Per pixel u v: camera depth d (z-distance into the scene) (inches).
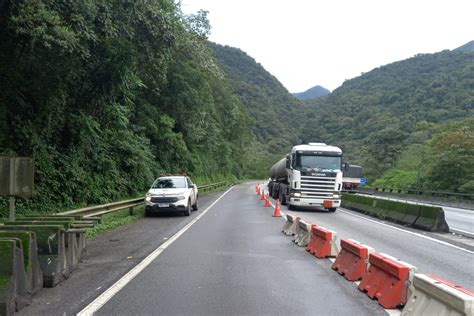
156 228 633.0
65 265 323.6
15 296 245.1
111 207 689.0
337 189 948.0
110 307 255.6
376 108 3927.2
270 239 526.9
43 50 593.0
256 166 4566.9
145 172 1136.2
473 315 174.6
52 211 674.2
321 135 4382.4
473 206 1307.8
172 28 765.3
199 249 452.8
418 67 4692.4
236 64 6166.3
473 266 388.8
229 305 261.0
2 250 245.3
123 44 748.0
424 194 1686.8
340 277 335.0
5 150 612.1
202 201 1242.6
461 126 1861.5
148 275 336.2
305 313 247.1
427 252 460.1
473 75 3366.1
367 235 585.3
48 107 698.8
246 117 3759.8
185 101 1551.4
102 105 888.3
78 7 579.5
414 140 2667.3
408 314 220.5
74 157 789.2
